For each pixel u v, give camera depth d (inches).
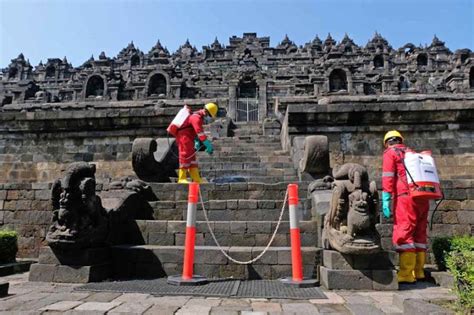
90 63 2105.1
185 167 353.4
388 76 1358.3
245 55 2001.7
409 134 474.0
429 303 146.3
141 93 1422.2
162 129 510.9
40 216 319.6
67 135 524.1
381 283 200.5
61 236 219.6
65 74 2075.5
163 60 1531.7
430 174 218.7
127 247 246.1
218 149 562.9
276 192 316.2
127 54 2285.9
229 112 1341.0
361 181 208.1
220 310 157.2
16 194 326.3
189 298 179.8
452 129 466.9
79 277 217.6
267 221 267.3
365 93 1347.2
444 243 238.8
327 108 478.6
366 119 475.5
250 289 198.8
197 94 1429.6
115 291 193.8
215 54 2102.6
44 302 171.3
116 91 1428.4
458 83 1337.4
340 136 478.9
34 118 521.0
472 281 139.9
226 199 318.7
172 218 298.4
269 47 2084.2
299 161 408.5
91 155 515.5
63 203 223.5
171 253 238.4
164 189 324.8
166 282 216.5
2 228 319.9
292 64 1927.9
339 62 1412.4
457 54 1702.8
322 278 215.8
